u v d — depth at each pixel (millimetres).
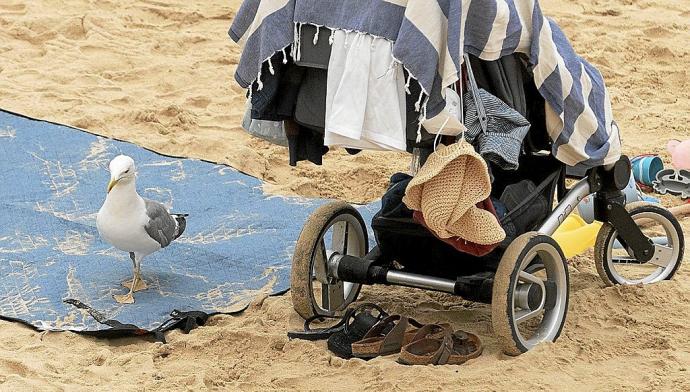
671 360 7766
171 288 9133
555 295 8055
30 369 7500
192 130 13422
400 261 8305
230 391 7371
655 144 13609
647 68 16672
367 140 7051
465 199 7156
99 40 16203
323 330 8227
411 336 7828
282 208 10977
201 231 10375
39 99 13781
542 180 8531
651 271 9852
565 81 7691
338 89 7004
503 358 7750
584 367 7668
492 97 7336
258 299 8953
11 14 16922
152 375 7562
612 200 8703
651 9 19766
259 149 12992
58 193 11031
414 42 6812
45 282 9102
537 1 7465
